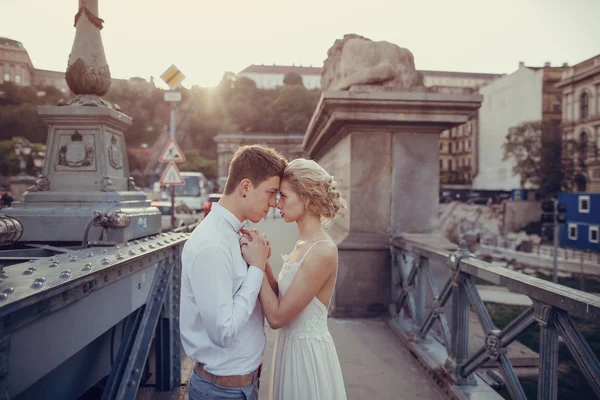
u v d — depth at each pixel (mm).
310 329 1696
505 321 14172
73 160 2922
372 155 5004
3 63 68375
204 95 117438
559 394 6629
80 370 2170
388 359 3660
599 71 39250
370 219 5020
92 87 2996
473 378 3000
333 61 6105
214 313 1348
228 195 1556
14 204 2816
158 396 2891
